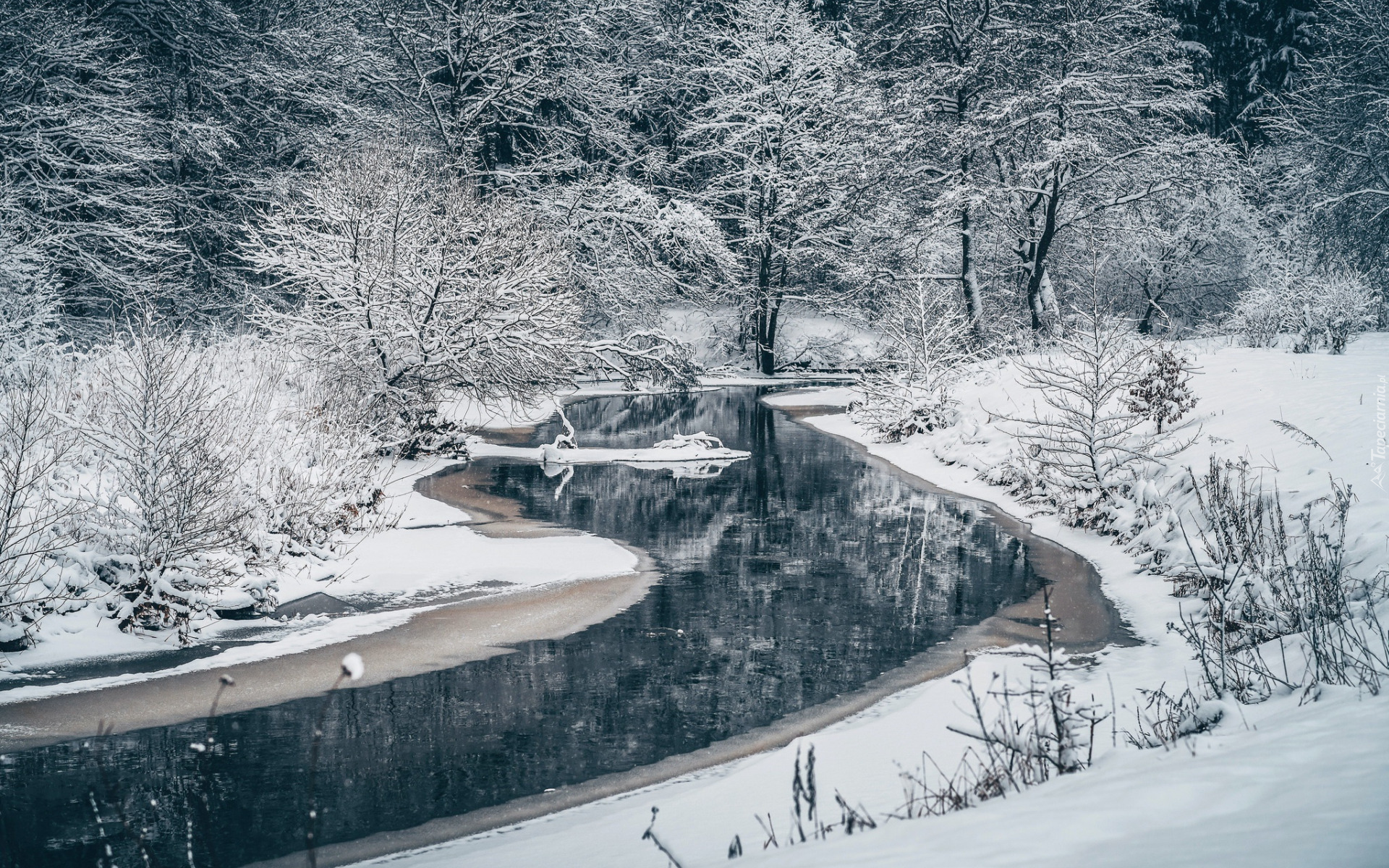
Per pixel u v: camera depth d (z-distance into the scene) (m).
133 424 10.28
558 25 38.81
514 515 15.69
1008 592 11.44
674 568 12.59
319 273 20.98
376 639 9.72
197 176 32.31
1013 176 32.06
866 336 51.44
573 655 9.25
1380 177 33.22
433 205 22.72
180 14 30.73
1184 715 5.79
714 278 48.22
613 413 32.78
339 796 6.35
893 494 18.08
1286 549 9.77
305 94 33.09
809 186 46.34
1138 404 16.12
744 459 22.48
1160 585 11.09
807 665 8.95
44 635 9.28
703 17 53.12
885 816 4.93
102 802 6.28
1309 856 2.64
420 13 37.59
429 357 21.44
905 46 34.03
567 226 37.66
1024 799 3.88
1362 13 34.88
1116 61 30.75
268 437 13.14
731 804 5.67
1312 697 5.72
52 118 26.81
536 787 6.47
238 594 10.79
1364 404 13.83
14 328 16.75
